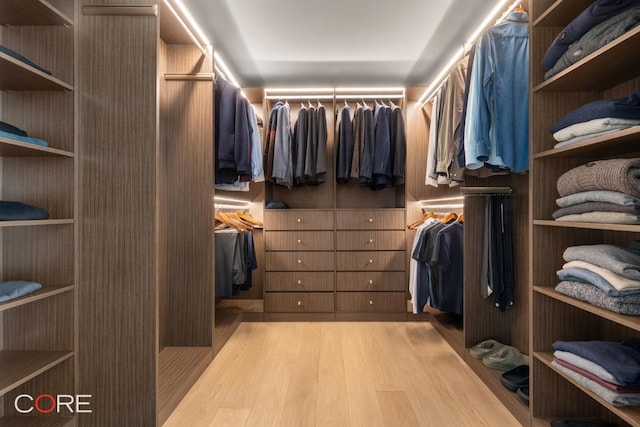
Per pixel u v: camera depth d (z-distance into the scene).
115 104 1.68
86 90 1.68
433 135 2.92
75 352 1.66
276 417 1.79
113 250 1.67
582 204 1.39
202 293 2.54
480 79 1.99
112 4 1.67
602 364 1.27
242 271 3.01
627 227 1.14
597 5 1.25
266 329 3.23
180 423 1.74
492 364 2.17
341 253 3.49
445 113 2.63
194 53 2.55
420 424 1.73
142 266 1.67
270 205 3.57
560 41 1.46
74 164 1.66
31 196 1.67
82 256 1.68
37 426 1.56
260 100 3.84
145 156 1.68
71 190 1.66
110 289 1.67
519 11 2.08
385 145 3.38
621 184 1.21
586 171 1.36
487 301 2.51
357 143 3.42
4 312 1.65
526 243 2.28
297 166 3.48
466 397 1.99
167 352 2.44
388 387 2.10
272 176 3.40
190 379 2.07
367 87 3.56
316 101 3.91
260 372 2.31
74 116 1.67
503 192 2.40
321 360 2.50
